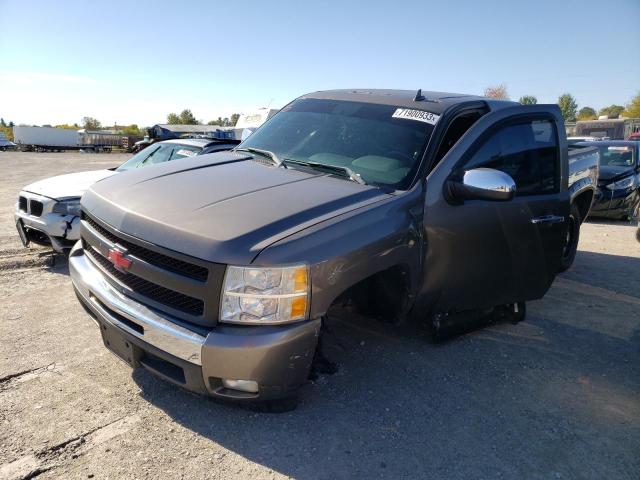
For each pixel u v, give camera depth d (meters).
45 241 5.69
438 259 3.36
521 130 4.01
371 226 2.86
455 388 3.47
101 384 3.23
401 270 3.16
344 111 4.08
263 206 2.81
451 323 3.95
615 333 4.62
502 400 3.37
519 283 4.04
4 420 2.81
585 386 3.64
